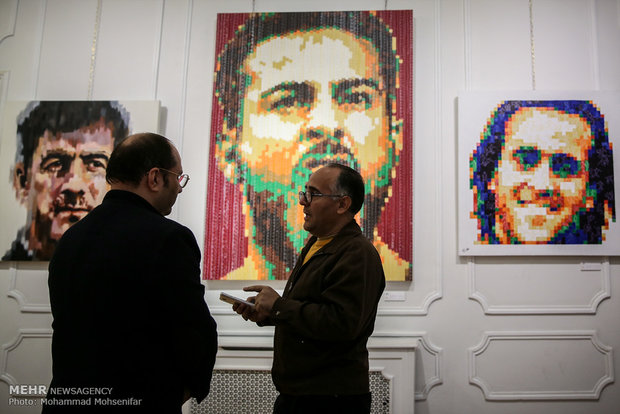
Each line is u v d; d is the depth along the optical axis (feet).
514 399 8.34
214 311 8.75
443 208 8.91
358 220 8.71
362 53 9.11
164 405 3.47
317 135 8.94
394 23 9.16
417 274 8.72
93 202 8.98
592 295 8.59
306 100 9.05
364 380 4.53
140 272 3.49
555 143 8.82
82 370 3.34
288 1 9.58
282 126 9.01
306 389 4.32
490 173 8.79
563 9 9.36
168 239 3.65
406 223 8.69
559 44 9.27
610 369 8.38
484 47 9.30
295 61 9.16
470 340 8.54
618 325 8.51
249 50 9.25
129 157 4.00
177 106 9.36
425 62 9.27
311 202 5.04
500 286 8.66
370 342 8.12
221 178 8.97
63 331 3.51
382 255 8.62
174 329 3.54
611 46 9.22
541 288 8.63
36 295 8.91
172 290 3.52
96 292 3.45
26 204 9.00
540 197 8.70
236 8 9.62
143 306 3.48
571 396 8.31
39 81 9.52
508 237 8.63
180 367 3.62
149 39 9.61
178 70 9.48
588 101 8.89
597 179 8.72
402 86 9.00
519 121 8.89
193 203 9.08
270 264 8.71
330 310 4.23
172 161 4.21
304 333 4.25
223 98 9.16
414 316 8.62
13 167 9.10
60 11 9.74
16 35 9.68
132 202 3.90
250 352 8.06
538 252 8.57
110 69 9.54
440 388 8.42
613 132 8.82
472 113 8.95
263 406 7.96
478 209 8.70
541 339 8.50
